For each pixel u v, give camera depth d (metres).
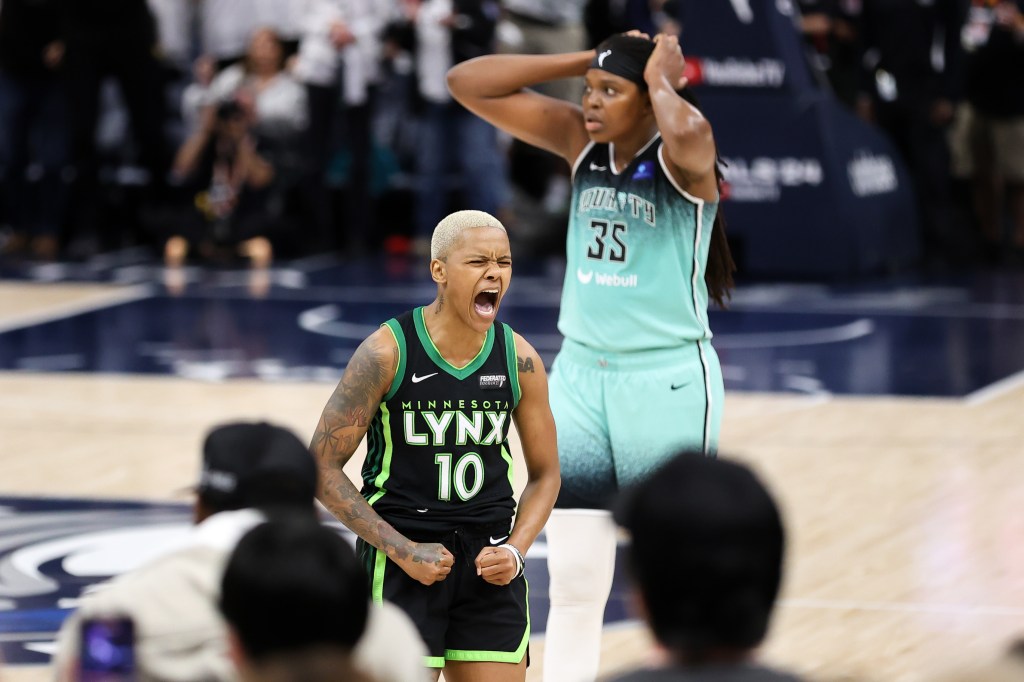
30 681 14.19
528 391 11.62
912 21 42.06
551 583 13.45
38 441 24.17
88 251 44.22
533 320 34.62
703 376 13.55
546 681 13.31
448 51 42.31
